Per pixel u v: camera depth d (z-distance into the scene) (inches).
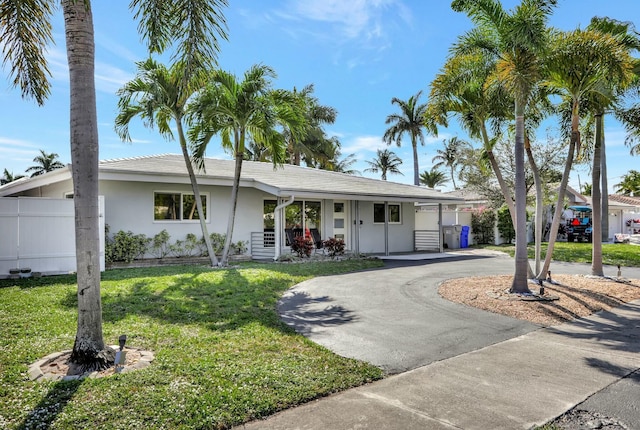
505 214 954.1
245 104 453.7
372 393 148.5
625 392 149.9
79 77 168.7
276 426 123.4
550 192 863.1
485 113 385.7
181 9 209.9
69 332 208.4
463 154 940.6
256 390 144.2
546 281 399.9
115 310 256.7
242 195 592.1
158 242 514.9
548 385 156.3
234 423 124.3
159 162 553.3
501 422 126.5
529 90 314.3
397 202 737.6
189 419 123.6
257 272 427.5
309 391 146.3
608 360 185.9
